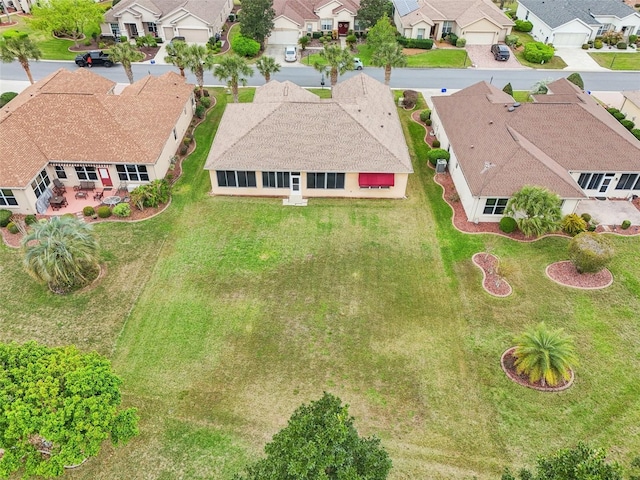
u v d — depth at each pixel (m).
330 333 29.75
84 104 42.56
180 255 35.47
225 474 22.62
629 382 26.86
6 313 30.67
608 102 58.69
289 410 25.41
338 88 52.81
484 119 44.53
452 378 27.12
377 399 25.98
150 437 24.20
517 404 25.80
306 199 41.78
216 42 71.88
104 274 33.69
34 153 39.47
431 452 23.59
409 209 40.78
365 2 74.94
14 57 55.75
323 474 16.05
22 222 37.69
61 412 19.86
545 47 70.50
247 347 28.81
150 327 29.97
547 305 31.66
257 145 40.72
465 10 76.62
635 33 77.00
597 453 16.72
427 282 33.53
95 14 69.12
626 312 31.17
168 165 44.56
